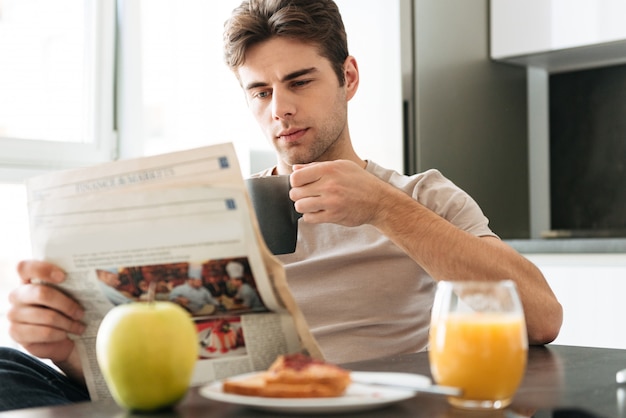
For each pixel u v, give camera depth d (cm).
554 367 110
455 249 135
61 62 314
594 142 308
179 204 98
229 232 97
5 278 298
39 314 115
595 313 248
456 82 291
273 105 166
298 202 127
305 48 165
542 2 284
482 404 83
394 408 83
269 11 166
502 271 135
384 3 284
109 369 83
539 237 318
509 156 311
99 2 320
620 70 303
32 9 306
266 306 103
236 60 170
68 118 317
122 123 328
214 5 318
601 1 269
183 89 326
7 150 295
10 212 299
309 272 163
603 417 83
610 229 304
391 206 133
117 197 101
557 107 316
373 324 158
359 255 161
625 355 121
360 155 292
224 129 316
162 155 99
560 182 315
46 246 109
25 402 116
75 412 85
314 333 158
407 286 161
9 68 300
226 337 108
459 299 85
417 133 279
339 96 172
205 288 103
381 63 286
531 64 311
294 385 80
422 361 114
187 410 84
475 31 297
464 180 292
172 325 83
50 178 107
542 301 135
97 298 111
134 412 84
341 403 77
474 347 82
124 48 326
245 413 81
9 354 129
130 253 103
